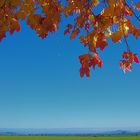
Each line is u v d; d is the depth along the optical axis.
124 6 5.20
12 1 5.07
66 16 5.33
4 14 5.14
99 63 5.23
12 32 5.19
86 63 5.23
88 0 5.28
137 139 72.88
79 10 5.34
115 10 5.16
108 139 76.88
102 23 5.27
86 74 5.23
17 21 5.14
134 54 5.34
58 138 84.25
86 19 5.34
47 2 5.18
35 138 83.31
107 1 5.19
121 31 5.21
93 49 5.24
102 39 5.23
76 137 90.38
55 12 5.14
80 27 5.37
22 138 82.19
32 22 5.14
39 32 5.20
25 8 5.14
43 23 5.13
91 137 89.31
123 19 5.23
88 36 5.30
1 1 5.07
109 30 5.30
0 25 5.15
